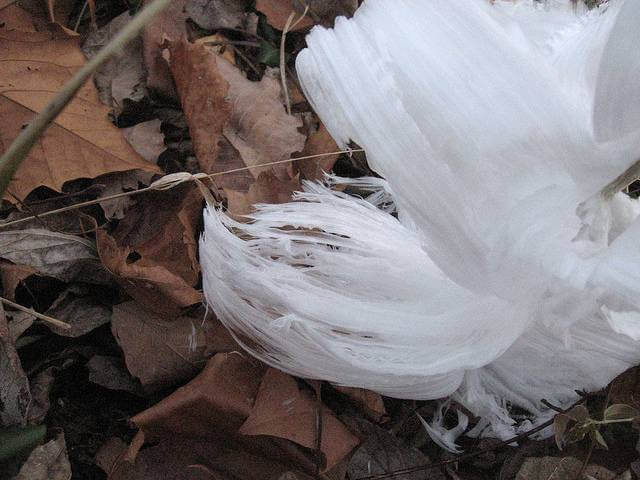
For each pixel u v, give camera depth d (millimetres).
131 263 182
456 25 127
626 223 161
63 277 180
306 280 165
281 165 201
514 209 134
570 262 138
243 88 205
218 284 165
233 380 170
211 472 168
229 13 226
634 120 125
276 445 171
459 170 131
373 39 131
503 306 158
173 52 196
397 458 178
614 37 119
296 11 231
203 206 187
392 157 134
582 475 175
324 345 155
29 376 173
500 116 126
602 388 181
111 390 180
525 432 181
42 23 205
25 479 154
